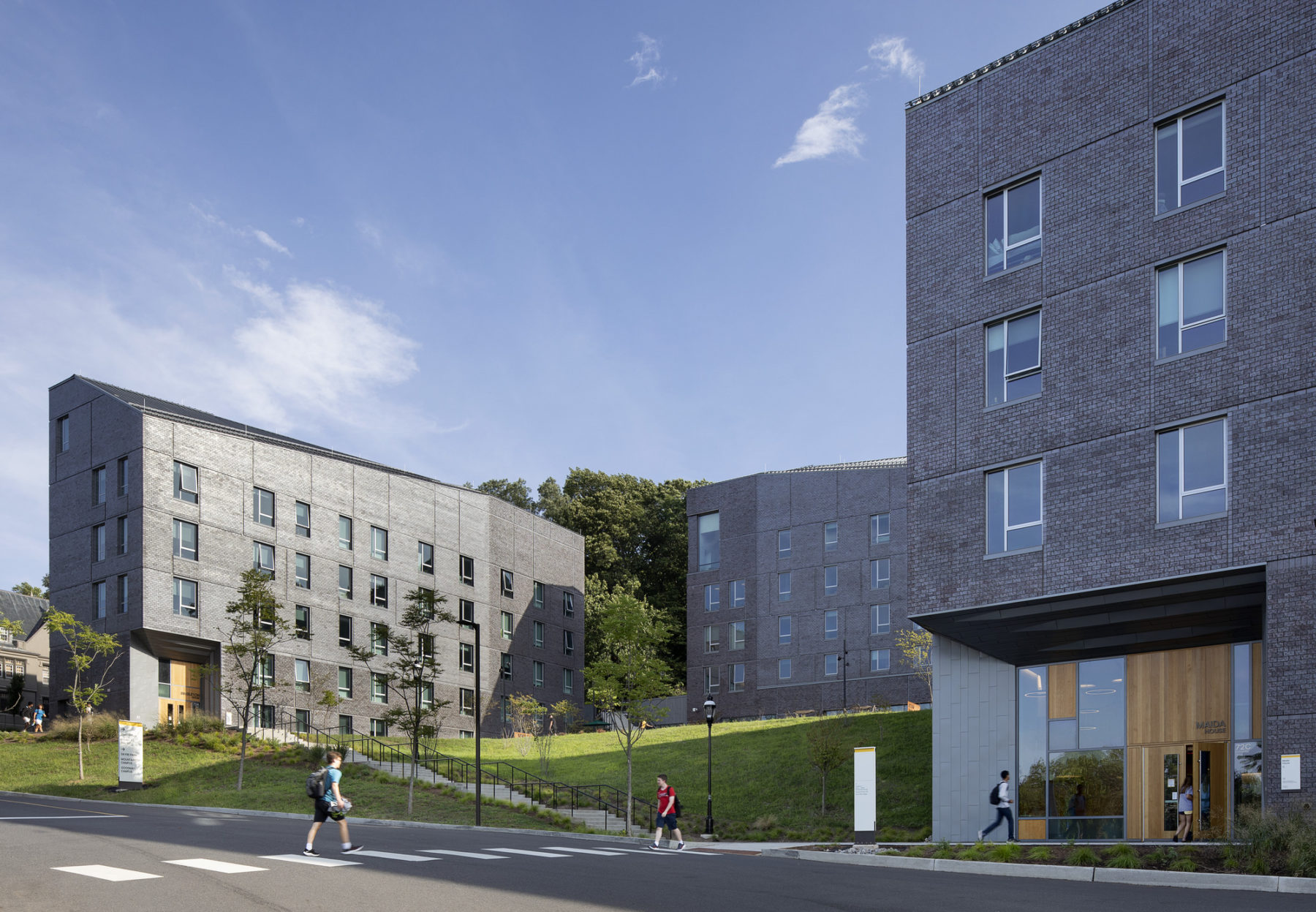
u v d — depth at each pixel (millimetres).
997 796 26453
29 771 41156
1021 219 27453
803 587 71000
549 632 76375
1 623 55250
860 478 70125
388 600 61969
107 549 50594
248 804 34750
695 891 14039
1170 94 24859
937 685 28641
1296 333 22328
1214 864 18109
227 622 52125
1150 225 24891
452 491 68250
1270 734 21531
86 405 53156
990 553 26812
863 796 22812
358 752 46812
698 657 74750
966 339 28062
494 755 46656
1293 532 21781
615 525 92500
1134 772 25547
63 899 11719
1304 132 22719
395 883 13633
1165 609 24234
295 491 57094
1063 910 12938
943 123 29359
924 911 12688
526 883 14117
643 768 41969
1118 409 24891
